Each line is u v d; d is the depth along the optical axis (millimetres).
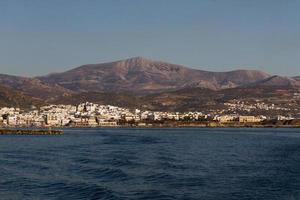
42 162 116125
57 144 198625
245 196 71688
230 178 88750
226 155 140625
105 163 111938
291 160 124188
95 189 75312
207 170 100688
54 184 81188
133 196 70188
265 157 133750
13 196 71438
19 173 95375
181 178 88000
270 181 85250
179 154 141500
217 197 70625
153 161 117062
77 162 115062
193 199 69000
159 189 76062
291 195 72875
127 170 98250
